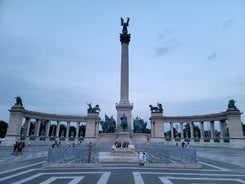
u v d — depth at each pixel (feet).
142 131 188.14
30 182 41.50
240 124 214.90
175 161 68.44
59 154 65.82
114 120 190.08
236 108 222.28
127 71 187.01
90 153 70.28
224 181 44.42
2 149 148.87
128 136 156.66
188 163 67.10
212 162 83.92
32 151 132.67
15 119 212.43
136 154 92.22
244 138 209.36
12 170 57.47
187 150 68.80
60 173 52.42
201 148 206.59
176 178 47.03
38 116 247.09
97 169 59.47
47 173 52.42
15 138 205.98
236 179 46.91
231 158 101.65
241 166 71.26
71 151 69.05
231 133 214.69
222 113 232.12
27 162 75.92
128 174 51.24
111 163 74.02
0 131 317.22
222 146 223.51
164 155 69.05
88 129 279.28
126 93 180.45
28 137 224.33
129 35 199.72
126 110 175.01
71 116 280.72
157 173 53.57
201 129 263.49
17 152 108.06
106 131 184.14
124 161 78.33
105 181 42.50
